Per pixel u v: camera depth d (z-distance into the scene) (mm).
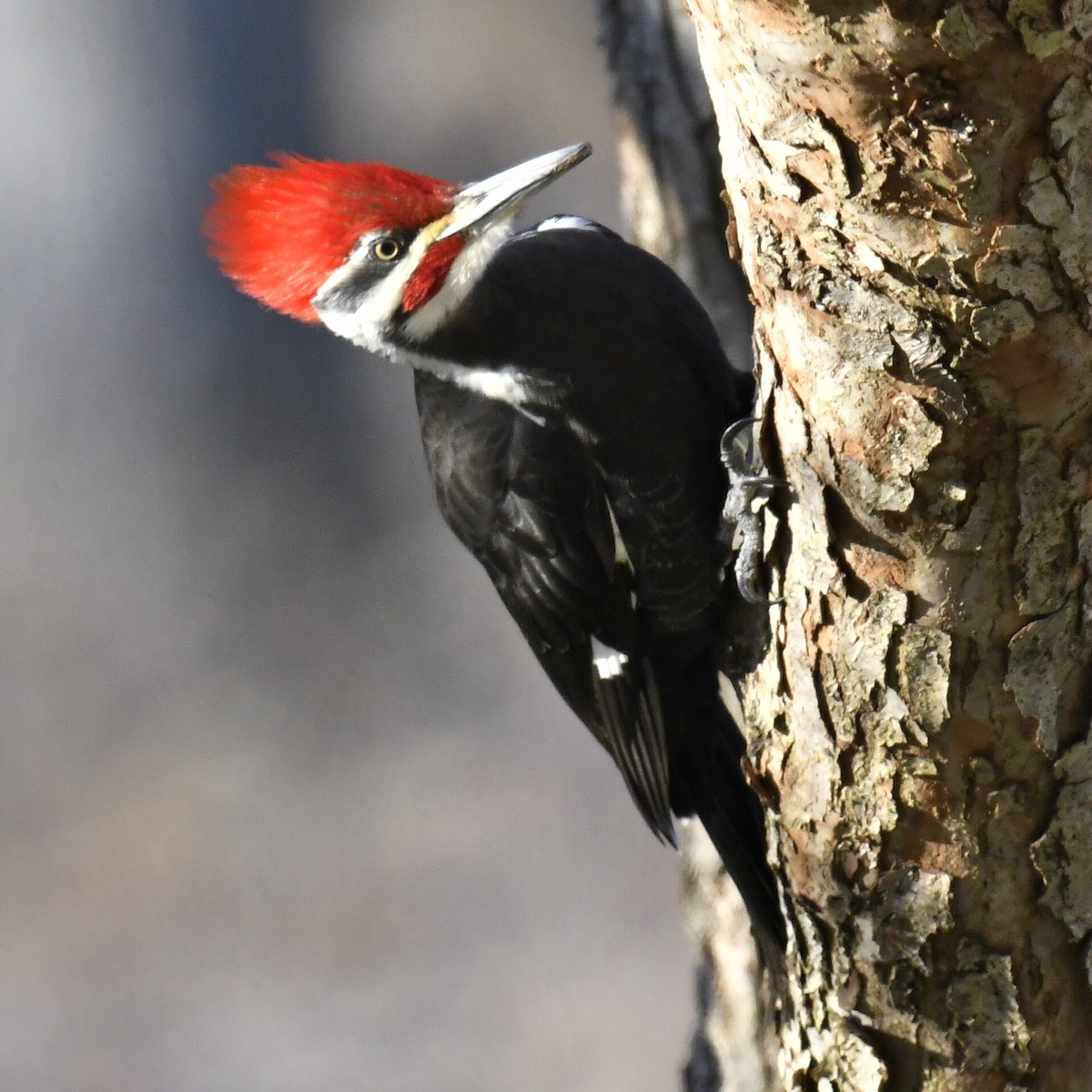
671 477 8586
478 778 21922
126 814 21750
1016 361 5688
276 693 23797
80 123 26266
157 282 26203
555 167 8680
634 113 10164
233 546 25547
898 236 5598
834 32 5223
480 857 20766
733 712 9391
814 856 6652
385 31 27219
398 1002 18969
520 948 19531
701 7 5586
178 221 26250
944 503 5965
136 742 23016
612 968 19188
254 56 26641
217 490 25938
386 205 8688
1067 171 5422
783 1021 7262
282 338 26141
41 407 26094
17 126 26156
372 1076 17984
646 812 9156
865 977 6602
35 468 25844
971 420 5820
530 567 8953
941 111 5332
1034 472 5906
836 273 5836
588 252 8641
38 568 25328
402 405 26234
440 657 23953
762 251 6012
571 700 9359
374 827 21344
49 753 22812
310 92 27047
